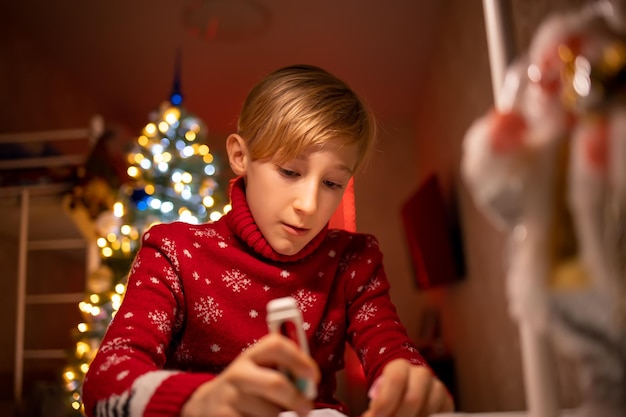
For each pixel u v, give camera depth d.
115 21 2.54
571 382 0.54
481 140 0.28
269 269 0.68
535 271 0.26
